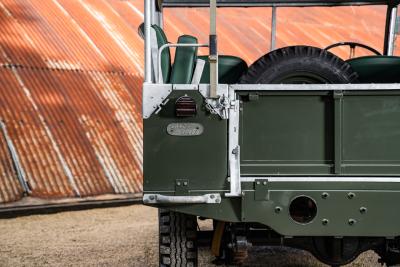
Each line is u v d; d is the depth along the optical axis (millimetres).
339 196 3652
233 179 3645
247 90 3693
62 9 15055
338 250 4094
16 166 10453
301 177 3693
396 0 6043
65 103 12039
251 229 4410
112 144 11742
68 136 11430
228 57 4777
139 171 11523
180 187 3688
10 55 12484
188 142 3686
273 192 3658
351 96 3701
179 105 3631
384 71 4676
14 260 6520
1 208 9633
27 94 11781
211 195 3666
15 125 11094
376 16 9750
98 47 14102
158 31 4191
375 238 4164
